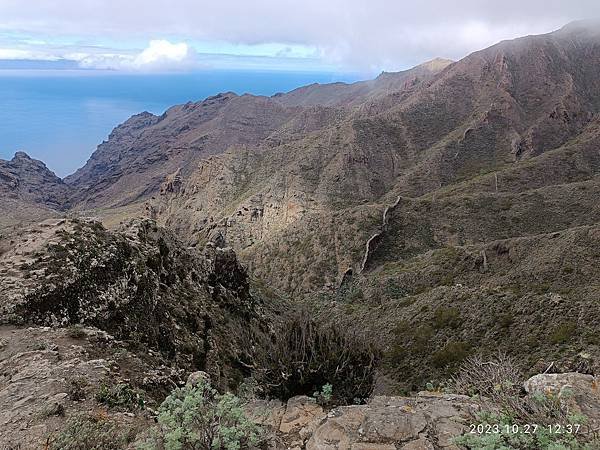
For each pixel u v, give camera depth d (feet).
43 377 27.07
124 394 25.43
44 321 42.50
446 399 18.79
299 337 23.61
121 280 54.80
